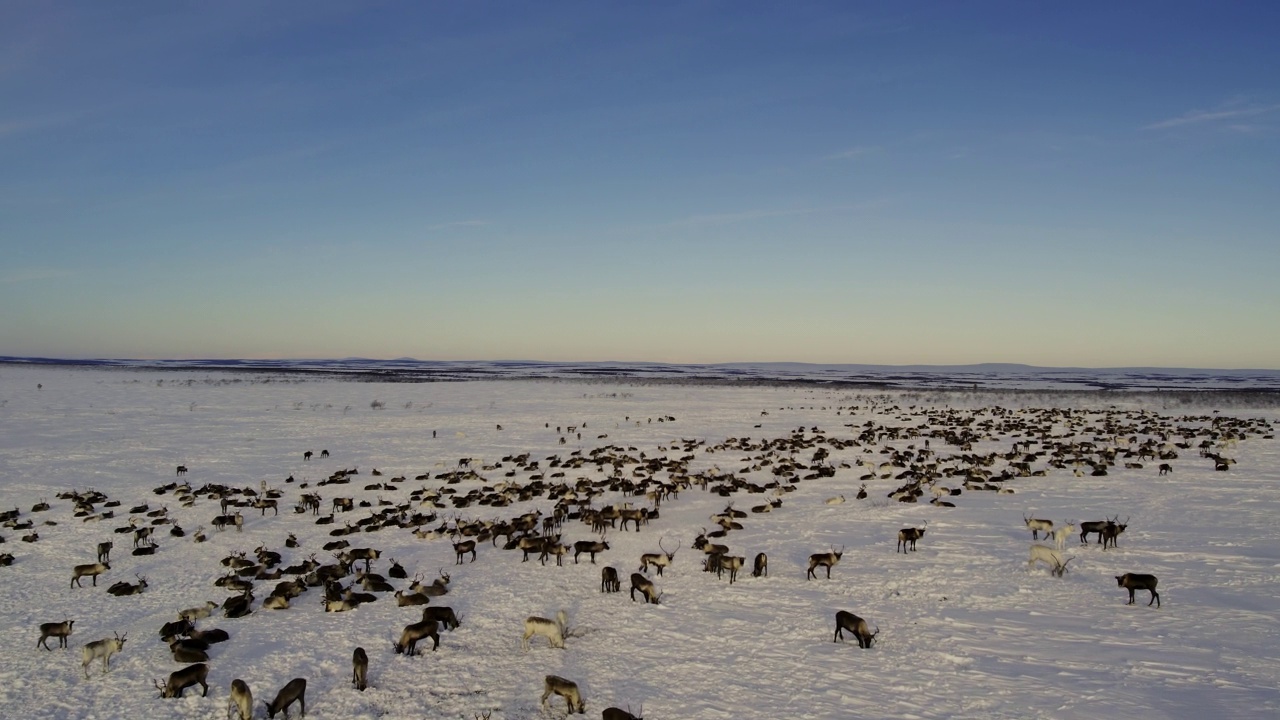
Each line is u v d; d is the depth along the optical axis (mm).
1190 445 50000
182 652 17094
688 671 15781
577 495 36531
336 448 52656
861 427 65562
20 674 16500
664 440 58281
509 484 38469
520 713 14258
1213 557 22469
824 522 30031
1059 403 95812
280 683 15883
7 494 36688
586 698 14695
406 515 33000
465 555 26703
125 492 37469
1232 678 14133
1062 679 14477
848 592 20719
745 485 38531
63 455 47125
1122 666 14945
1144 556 22953
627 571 24031
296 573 24125
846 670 15438
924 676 14961
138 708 14844
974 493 35406
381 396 97312
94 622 19875
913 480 38688
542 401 93125
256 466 45406
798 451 51531
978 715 13188
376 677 16094
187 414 70562
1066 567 22078
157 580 23766
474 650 17562
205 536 29172
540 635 18328
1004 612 18453
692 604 20328
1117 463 42938
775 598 20516
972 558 23469
